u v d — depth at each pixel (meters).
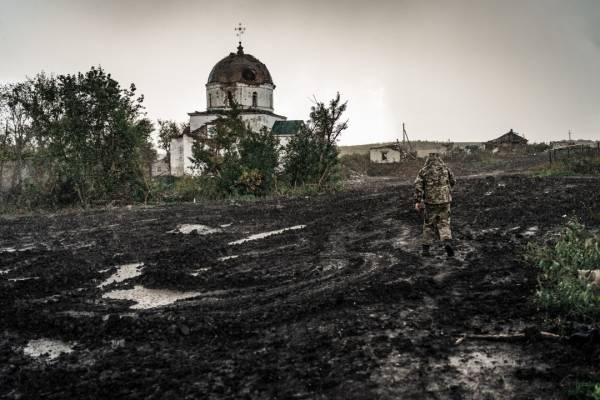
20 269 10.27
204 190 27.83
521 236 10.34
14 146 26.58
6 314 7.18
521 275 7.78
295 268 9.41
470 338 5.51
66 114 25.58
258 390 4.52
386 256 9.83
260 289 8.05
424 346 5.32
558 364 4.78
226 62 51.88
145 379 4.85
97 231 15.46
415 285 7.45
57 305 7.63
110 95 26.11
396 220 14.34
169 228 15.43
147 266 10.16
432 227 9.31
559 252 7.64
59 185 26.27
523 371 4.63
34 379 5.01
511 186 20.19
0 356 5.71
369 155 59.97
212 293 8.05
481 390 4.38
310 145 28.62
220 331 6.06
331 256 10.25
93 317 6.76
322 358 5.15
